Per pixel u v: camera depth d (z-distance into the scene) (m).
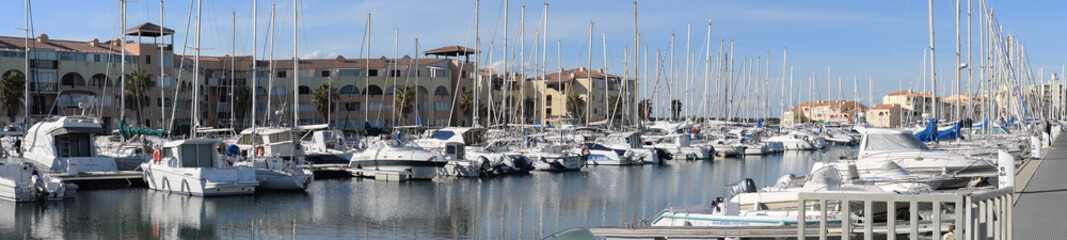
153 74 93.94
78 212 30.11
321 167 46.97
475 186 42.19
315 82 107.06
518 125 62.84
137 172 39.41
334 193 37.88
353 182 43.44
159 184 36.56
